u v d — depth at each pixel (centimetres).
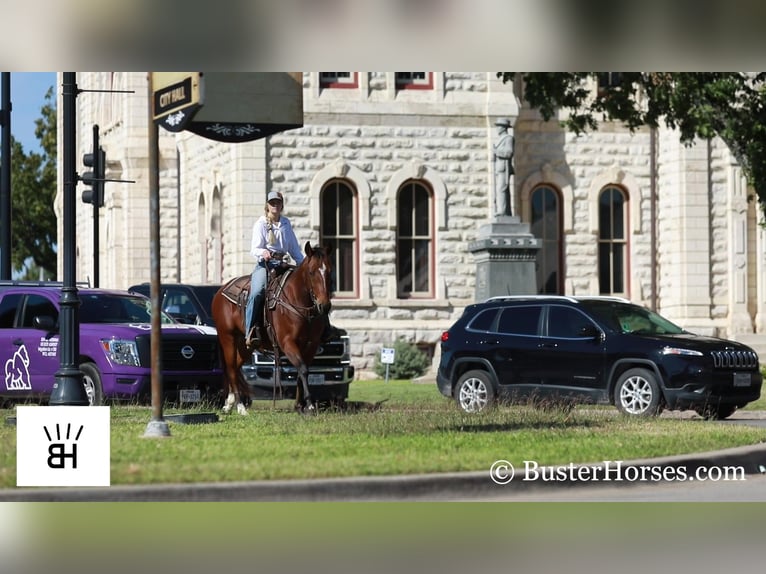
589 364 8081
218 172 14250
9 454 5397
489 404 8138
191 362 8194
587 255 14512
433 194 14075
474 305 8731
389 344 13788
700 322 14338
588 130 14512
